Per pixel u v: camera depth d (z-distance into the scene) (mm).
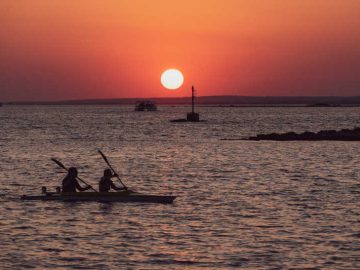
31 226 75062
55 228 74188
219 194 100250
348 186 109812
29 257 62125
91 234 71375
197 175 128250
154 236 70500
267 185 111375
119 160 167125
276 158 171125
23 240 68438
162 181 118438
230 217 80750
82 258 61875
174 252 64125
